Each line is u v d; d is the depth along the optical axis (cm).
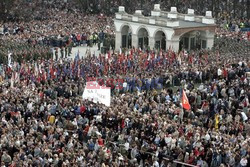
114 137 12338
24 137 11738
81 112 13762
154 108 14225
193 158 11281
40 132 11944
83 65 18812
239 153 11256
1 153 10969
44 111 13562
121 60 19875
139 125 12744
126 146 11862
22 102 13975
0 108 13475
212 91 16362
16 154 10650
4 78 18100
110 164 10831
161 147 11894
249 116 14225
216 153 11281
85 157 10956
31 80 17375
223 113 14012
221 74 18725
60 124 12900
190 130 12250
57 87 16150
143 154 11644
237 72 18925
